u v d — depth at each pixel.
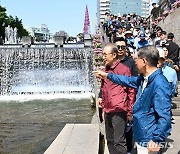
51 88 31.09
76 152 7.17
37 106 20.45
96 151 7.23
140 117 4.57
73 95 26.69
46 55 31.94
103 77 5.65
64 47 32.28
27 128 14.20
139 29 22.81
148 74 4.59
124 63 6.43
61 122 15.35
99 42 27.42
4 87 30.88
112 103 6.29
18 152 10.84
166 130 4.27
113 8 92.12
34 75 31.62
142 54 4.57
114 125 6.36
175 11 25.16
